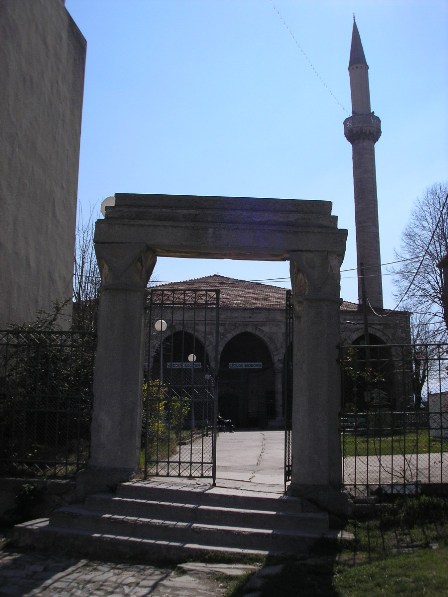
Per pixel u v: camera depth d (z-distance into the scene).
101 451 8.04
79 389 8.70
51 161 12.61
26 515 7.97
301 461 7.58
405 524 7.00
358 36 41.22
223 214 8.40
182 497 7.44
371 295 37.78
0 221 10.41
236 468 9.89
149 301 8.98
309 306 8.00
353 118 39.38
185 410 13.02
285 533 6.62
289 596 5.18
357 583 5.36
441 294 30.14
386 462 9.41
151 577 5.98
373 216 38.72
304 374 7.84
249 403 41.06
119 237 8.38
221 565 6.23
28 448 8.83
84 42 14.77
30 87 11.66
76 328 13.34
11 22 10.89
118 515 7.22
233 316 36.19
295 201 8.50
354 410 7.93
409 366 9.09
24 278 11.26
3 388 8.98
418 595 4.80
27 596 5.44
